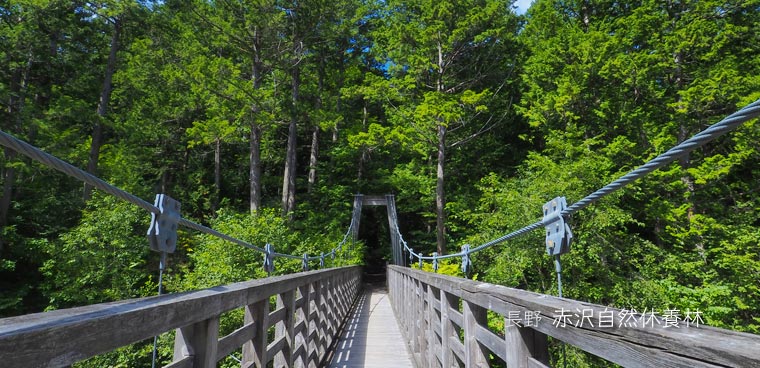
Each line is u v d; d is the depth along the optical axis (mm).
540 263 7938
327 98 17844
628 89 10258
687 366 666
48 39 12805
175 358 1440
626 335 829
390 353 5004
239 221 11242
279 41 13789
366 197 18703
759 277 7469
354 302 10633
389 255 19938
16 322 745
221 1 12992
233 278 8414
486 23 14086
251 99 12828
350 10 15359
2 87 11398
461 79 17031
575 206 1310
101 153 15203
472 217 11758
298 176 22672
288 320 2791
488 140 16250
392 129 16438
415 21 16344
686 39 9438
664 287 7688
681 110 9227
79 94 14742
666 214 8797
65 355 761
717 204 9508
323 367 4355
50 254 10656
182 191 16984
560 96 10328
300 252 11266
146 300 1191
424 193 16547
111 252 10242
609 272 7762
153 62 13773
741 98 8422
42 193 12930
